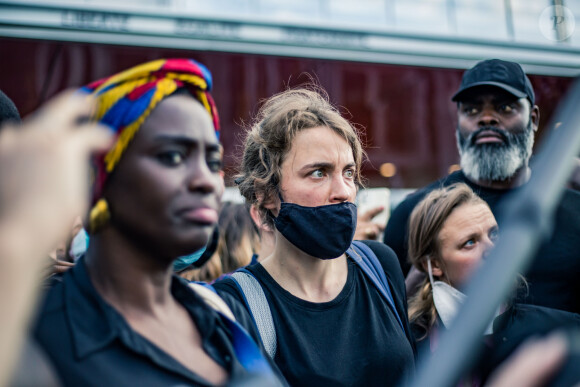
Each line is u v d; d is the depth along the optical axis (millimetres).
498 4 7430
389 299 1549
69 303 797
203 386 799
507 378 560
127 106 792
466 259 1897
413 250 2037
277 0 6559
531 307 1706
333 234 1423
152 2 5875
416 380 430
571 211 2055
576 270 2008
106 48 5387
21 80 5121
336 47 6133
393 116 6273
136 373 761
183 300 927
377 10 7117
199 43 5676
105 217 799
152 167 792
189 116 828
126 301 833
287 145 1490
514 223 451
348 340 1417
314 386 1337
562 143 481
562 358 559
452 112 6441
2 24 5098
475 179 2502
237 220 2471
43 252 469
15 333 451
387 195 2518
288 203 1465
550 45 6617
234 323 963
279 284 1489
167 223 792
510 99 2463
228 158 2107
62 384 732
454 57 6512
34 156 484
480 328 414
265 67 5855
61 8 5285
